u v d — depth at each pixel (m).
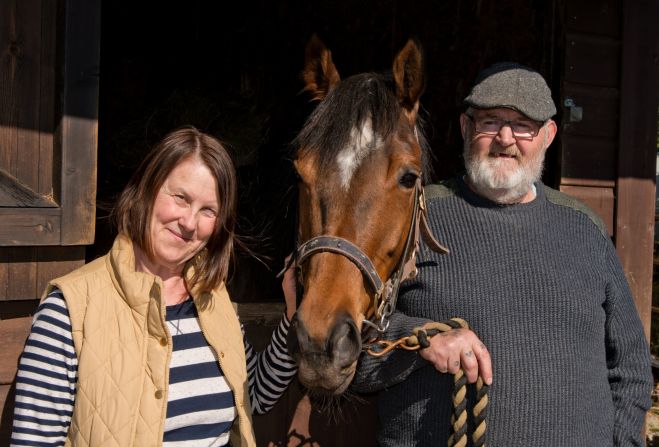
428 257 1.73
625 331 1.77
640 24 2.90
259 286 3.05
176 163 1.36
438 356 1.50
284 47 4.75
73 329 1.28
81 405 1.26
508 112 1.72
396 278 1.60
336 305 1.41
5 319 1.82
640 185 2.95
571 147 2.81
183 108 3.58
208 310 1.46
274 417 2.35
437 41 3.94
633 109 2.91
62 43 1.74
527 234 1.72
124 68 4.95
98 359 1.28
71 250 1.85
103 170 3.75
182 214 1.37
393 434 1.74
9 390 1.83
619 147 2.89
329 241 1.46
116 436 1.25
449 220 1.76
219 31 5.11
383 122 1.53
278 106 4.23
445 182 1.88
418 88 1.72
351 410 2.49
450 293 1.67
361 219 1.48
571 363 1.63
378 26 4.36
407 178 1.56
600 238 1.80
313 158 1.52
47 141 1.77
